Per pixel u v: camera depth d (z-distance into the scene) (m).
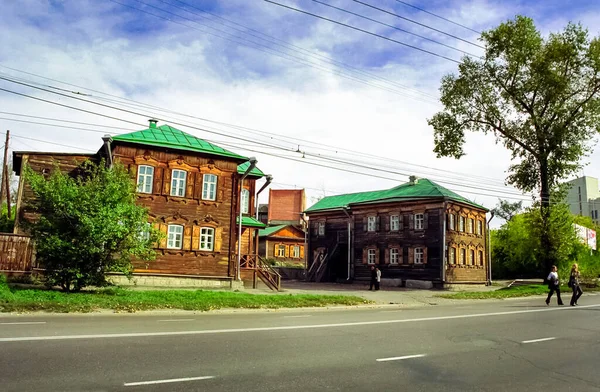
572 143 34.75
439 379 7.48
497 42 34.28
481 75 35.25
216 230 27.47
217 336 10.59
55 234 18.08
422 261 39.06
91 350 8.43
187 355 8.40
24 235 21.91
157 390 6.25
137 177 25.98
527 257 52.97
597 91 33.84
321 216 49.22
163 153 26.70
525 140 35.72
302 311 18.23
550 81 32.75
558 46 32.38
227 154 28.05
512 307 21.25
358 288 35.19
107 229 18.17
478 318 16.06
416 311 18.94
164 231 26.16
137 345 9.09
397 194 43.22
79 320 12.65
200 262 26.80
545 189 35.41
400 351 9.63
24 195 25.36
